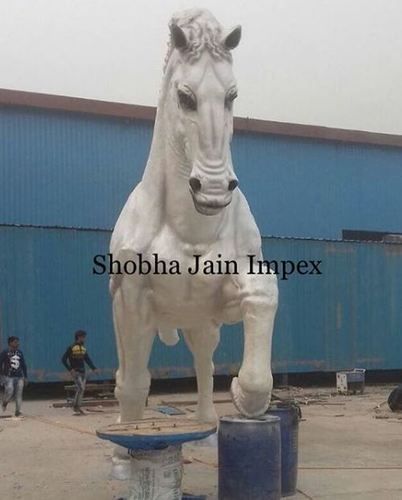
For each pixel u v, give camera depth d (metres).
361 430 7.43
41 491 4.48
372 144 17.03
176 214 3.95
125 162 14.52
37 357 11.83
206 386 5.50
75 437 7.07
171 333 5.20
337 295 14.20
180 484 3.66
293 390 13.20
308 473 4.98
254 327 3.71
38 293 11.97
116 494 4.33
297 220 16.19
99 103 14.30
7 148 13.69
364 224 16.83
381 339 14.53
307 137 16.38
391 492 4.40
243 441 3.75
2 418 9.09
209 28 3.52
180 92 3.52
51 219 13.87
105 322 12.38
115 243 4.23
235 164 15.75
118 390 4.41
